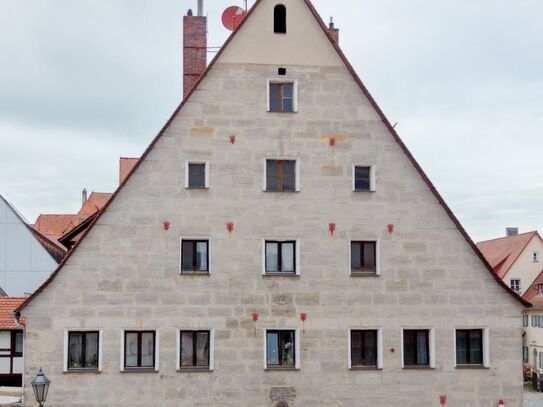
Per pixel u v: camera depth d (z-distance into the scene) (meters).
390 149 26.86
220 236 25.91
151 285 25.45
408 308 26.47
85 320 25.09
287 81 26.72
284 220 26.22
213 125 26.20
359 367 26.08
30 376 24.73
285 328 25.89
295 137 26.53
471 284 26.80
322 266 26.23
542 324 64.19
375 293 26.38
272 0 26.95
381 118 26.91
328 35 26.95
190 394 25.31
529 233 71.31
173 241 25.67
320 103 26.75
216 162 26.11
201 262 25.97
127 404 25.06
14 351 34.88
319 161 26.58
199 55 30.23
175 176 25.88
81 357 25.23
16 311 24.88
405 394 26.19
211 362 25.45
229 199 26.06
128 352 25.41
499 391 26.58
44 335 24.94
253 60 26.61
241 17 30.02
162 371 25.25
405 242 26.67
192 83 30.05
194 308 25.58
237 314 25.72
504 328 26.80
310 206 26.39
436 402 26.27
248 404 25.52
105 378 25.02
